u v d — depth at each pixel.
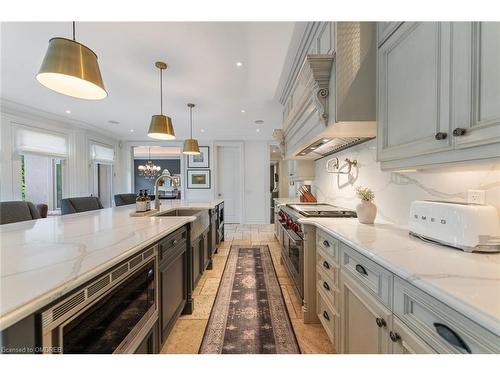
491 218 0.93
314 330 1.80
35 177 5.39
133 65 2.47
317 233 1.82
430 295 0.66
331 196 3.05
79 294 0.76
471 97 0.78
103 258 0.89
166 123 2.72
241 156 6.78
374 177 1.96
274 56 2.30
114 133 6.03
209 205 3.24
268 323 1.89
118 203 4.14
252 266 3.23
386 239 1.19
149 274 1.27
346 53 1.43
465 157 0.82
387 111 1.27
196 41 2.05
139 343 1.15
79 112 4.21
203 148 6.83
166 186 10.60
